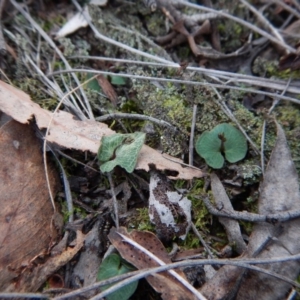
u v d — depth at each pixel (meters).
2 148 0.12
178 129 0.14
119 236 0.12
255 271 0.12
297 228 0.12
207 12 0.17
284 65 0.16
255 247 0.12
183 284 0.11
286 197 0.13
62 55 0.16
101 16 0.17
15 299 0.11
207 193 0.13
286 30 0.17
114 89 0.15
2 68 0.15
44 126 0.13
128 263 0.12
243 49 0.17
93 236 0.12
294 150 0.14
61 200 0.13
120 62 0.16
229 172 0.14
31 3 0.17
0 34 0.15
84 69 0.15
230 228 0.13
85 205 0.13
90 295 0.11
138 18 0.17
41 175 0.13
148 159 0.13
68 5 0.17
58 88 0.15
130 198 0.13
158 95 0.15
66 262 0.12
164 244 0.12
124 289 0.11
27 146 0.13
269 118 0.15
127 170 0.12
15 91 0.13
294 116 0.15
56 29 0.17
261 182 0.13
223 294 0.11
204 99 0.15
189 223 0.12
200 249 0.12
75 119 0.13
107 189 0.13
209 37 0.17
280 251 0.12
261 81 0.15
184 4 0.17
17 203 0.12
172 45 0.17
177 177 0.13
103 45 0.16
